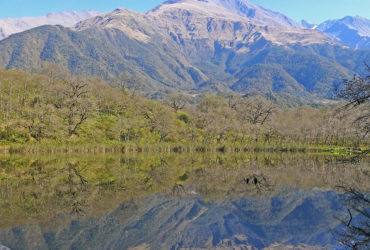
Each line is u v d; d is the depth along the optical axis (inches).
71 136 3833.7
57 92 4589.1
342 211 1031.6
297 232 815.7
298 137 5132.9
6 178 1658.5
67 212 991.0
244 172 2101.4
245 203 1166.3
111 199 1191.6
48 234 785.6
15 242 725.3
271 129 4938.5
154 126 4690.0
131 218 943.0
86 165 2389.3
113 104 5039.4
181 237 778.8
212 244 733.9
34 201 1124.5
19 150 3255.4
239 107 5531.5
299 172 2105.1
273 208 1085.1
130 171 2090.3
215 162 2878.9
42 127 3656.5
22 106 3954.2
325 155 3878.0
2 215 940.0
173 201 1187.3
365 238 746.2
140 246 717.3
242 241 753.0
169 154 3848.4
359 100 854.5
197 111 5280.5
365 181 1688.0
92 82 5364.2
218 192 1374.3
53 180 1611.7
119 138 4192.9
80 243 729.6
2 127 3447.3
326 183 1625.2
